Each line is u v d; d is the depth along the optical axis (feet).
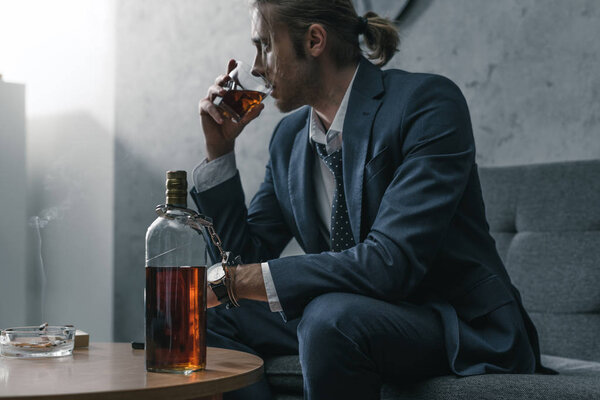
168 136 9.81
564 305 5.63
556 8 7.09
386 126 4.24
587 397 3.28
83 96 10.64
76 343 3.60
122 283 10.03
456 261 4.07
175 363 2.67
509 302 4.00
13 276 9.42
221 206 4.91
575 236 5.75
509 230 6.23
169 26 9.91
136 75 10.12
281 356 4.64
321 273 3.67
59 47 10.93
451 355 3.69
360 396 3.45
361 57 4.73
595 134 6.82
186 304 2.70
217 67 9.46
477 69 7.55
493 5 7.47
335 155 4.52
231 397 4.23
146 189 9.93
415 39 7.95
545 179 6.05
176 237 2.72
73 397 2.20
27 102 11.19
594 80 6.85
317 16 4.59
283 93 4.72
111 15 10.40
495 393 3.41
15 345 3.14
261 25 4.63
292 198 4.85
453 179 3.91
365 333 3.50
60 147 10.82
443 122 4.08
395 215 3.81
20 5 11.24
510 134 7.33
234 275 3.69
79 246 10.49
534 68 7.21
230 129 4.86
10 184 9.45
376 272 3.67
